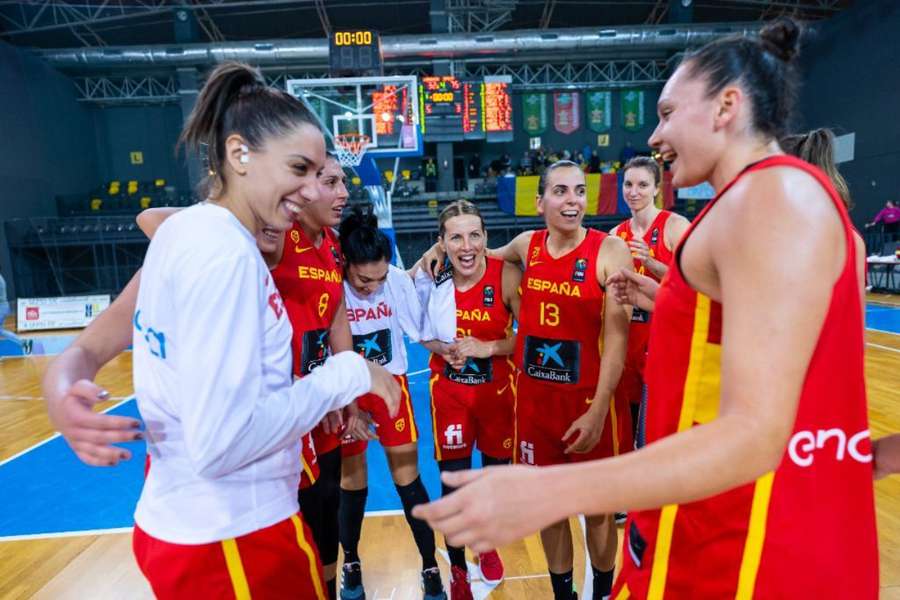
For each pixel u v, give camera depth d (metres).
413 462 2.00
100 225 13.20
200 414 0.70
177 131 16.05
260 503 0.84
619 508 0.52
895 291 10.25
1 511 2.85
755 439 0.52
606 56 15.07
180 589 0.81
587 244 1.75
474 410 2.12
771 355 0.54
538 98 15.96
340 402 0.84
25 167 13.15
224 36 14.91
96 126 15.95
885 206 12.03
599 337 1.78
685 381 0.75
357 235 1.84
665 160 0.79
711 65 0.70
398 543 2.38
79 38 14.30
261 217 0.87
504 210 14.02
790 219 0.56
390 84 7.85
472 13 13.29
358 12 13.93
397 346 2.14
